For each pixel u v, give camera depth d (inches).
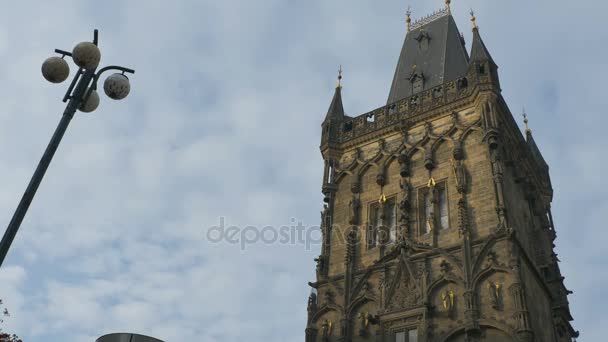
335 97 2028.8
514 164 1651.1
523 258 1421.0
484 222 1457.9
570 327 1696.6
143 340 777.6
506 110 1731.1
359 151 1819.6
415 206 1599.4
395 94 2065.7
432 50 2148.1
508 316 1294.3
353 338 1462.8
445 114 1715.1
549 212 1968.5
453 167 1588.3
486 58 1722.4
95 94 685.9
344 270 1576.0
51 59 656.4
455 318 1350.9
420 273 1450.5
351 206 1690.5
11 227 572.7
